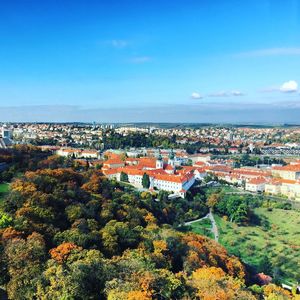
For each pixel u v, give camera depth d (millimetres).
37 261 129375
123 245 169625
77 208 189625
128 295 107312
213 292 123750
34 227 159500
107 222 194750
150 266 136500
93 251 142125
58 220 181000
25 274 121812
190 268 158000
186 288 126312
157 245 167250
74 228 166875
